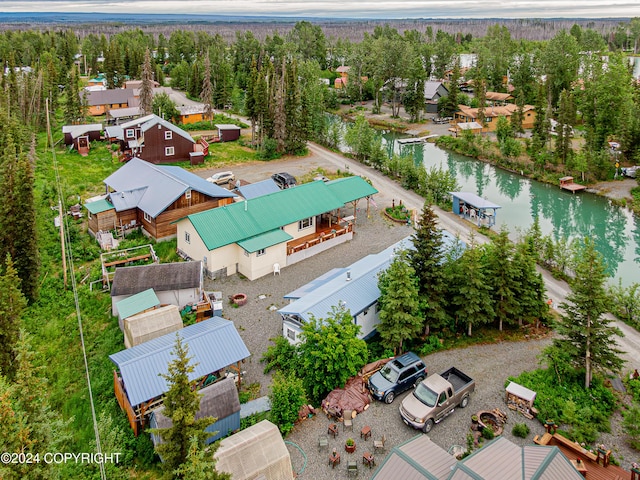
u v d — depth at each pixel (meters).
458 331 33.56
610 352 30.00
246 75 139.75
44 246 44.56
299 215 46.28
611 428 24.98
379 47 120.44
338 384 27.36
